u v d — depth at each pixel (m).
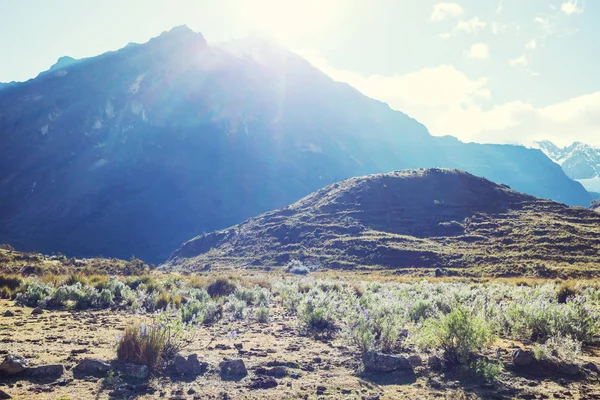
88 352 10.43
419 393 8.53
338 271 96.25
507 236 100.19
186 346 11.83
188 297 22.55
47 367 8.62
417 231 117.50
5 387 7.73
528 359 10.32
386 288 33.75
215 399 7.87
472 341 10.17
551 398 8.31
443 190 141.25
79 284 22.92
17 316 16.30
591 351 12.12
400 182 146.25
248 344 12.79
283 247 128.25
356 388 8.79
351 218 131.62
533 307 14.01
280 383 9.02
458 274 78.44
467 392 8.60
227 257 139.50
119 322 15.37
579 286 24.08
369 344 11.38
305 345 12.87
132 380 8.62
